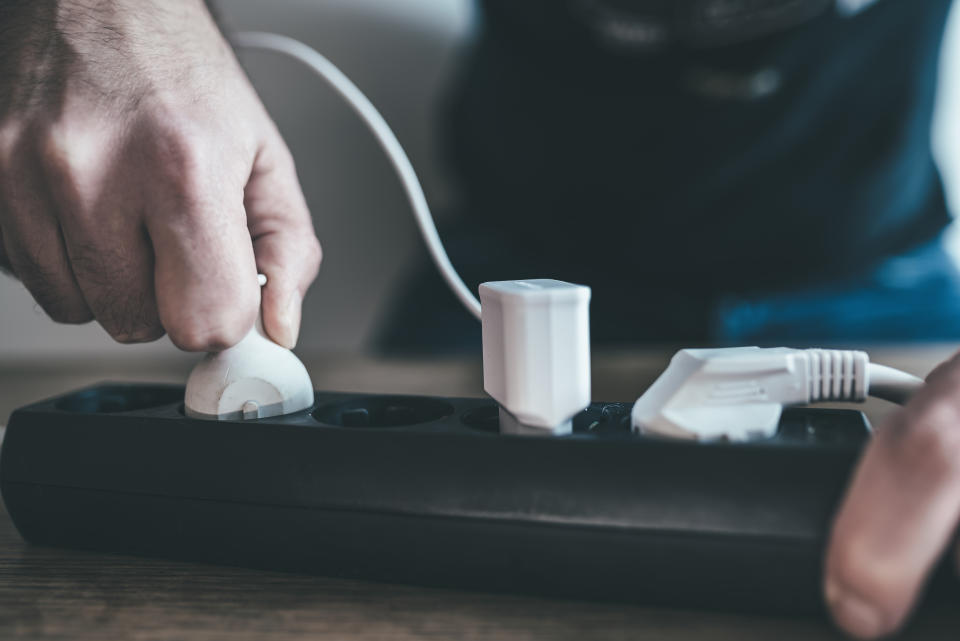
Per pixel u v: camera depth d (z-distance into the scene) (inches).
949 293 37.3
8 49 11.8
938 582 8.6
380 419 13.3
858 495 8.2
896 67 34.6
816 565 8.8
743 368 10.3
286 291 13.1
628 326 39.2
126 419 11.8
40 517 12.0
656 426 10.0
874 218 37.1
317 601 10.0
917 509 7.7
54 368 34.6
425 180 45.8
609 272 40.2
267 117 13.9
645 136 36.6
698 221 38.0
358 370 30.7
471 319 38.4
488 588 10.1
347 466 10.5
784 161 36.4
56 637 8.9
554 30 35.4
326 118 44.7
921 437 8.0
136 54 11.8
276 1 43.6
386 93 45.0
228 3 43.5
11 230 12.1
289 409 12.2
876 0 32.7
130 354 41.7
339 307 46.2
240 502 10.8
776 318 38.2
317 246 14.4
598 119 37.0
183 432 11.4
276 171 13.6
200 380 12.0
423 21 44.6
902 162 36.3
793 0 31.8
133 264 11.7
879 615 7.9
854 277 38.6
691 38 33.3
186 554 11.4
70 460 11.8
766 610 9.2
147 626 9.2
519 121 39.4
